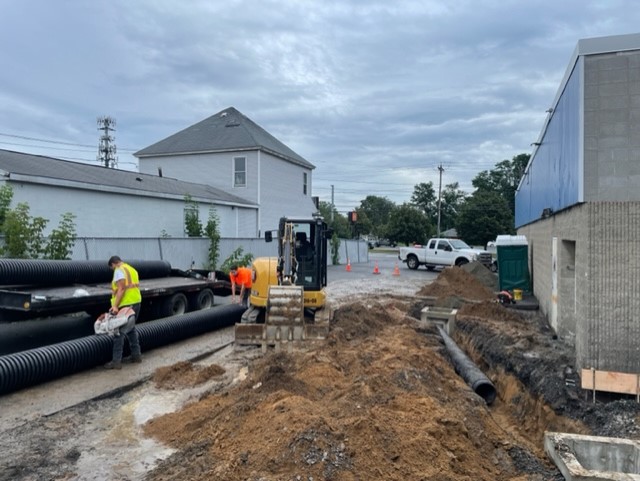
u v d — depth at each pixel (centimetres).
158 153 2667
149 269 1202
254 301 1011
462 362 811
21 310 755
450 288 1582
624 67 656
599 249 643
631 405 571
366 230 7994
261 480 365
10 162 1377
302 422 432
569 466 427
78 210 1466
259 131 2852
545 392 655
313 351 801
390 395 542
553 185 975
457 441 457
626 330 632
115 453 474
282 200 2820
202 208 2034
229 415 515
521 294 1390
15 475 430
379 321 1079
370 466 386
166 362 808
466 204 5691
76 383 689
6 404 606
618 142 661
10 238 1077
